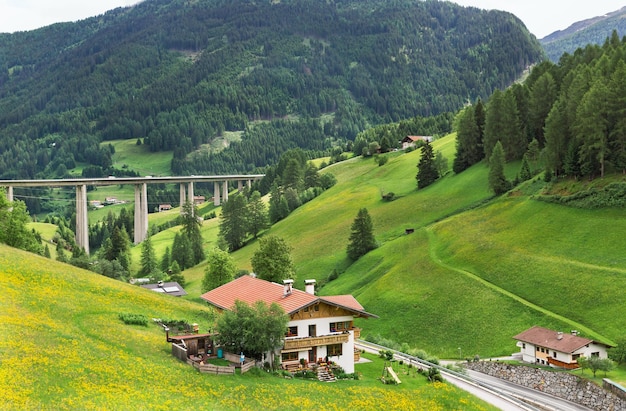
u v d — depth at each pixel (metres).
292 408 58.38
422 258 148.62
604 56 179.75
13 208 127.31
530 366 99.25
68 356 59.41
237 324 68.50
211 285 132.75
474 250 143.38
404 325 124.25
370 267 157.62
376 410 62.34
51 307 77.44
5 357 55.31
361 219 168.12
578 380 89.56
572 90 161.62
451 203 181.62
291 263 130.88
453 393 71.69
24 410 45.72
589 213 137.50
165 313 91.06
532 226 143.38
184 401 54.81
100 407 49.38
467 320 119.50
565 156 155.12
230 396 58.16
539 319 112.50
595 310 111.00
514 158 190.62
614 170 145.62
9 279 83.81
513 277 128.38
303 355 73.19
